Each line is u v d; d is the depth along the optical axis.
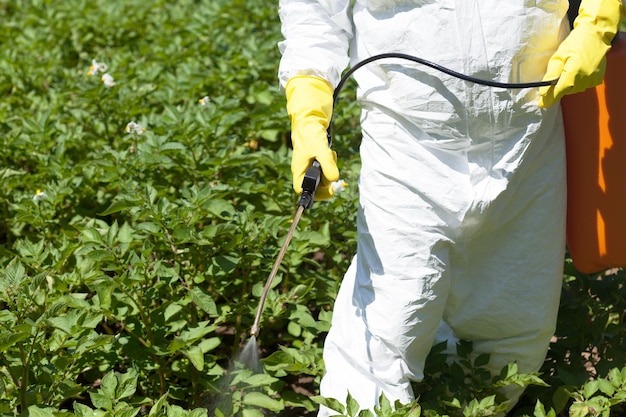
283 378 4.29
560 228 3.38
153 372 3.96
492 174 3.14
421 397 3.70
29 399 3.43
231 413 3.64
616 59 3.29
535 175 3.28
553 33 3.04
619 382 3.52
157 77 6.55
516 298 3.44
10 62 6.94
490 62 2.96
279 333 4.52
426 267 3.21
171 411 3.26
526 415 3.56
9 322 3.56
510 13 2.94
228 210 4.28
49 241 4.86
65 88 6.33
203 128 5.16
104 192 5.33
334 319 3.45
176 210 4.18
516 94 3.02
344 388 3.33
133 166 4.95
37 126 5.60
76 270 4.06
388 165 3.19
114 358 3.87
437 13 2.95
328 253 4.67
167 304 3.94
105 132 5.88
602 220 3.45
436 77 2.99
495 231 3.36
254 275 4.47
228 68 6.55
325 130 3.17
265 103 6.15
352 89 6.37
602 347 4.06
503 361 3.60
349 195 4.89
